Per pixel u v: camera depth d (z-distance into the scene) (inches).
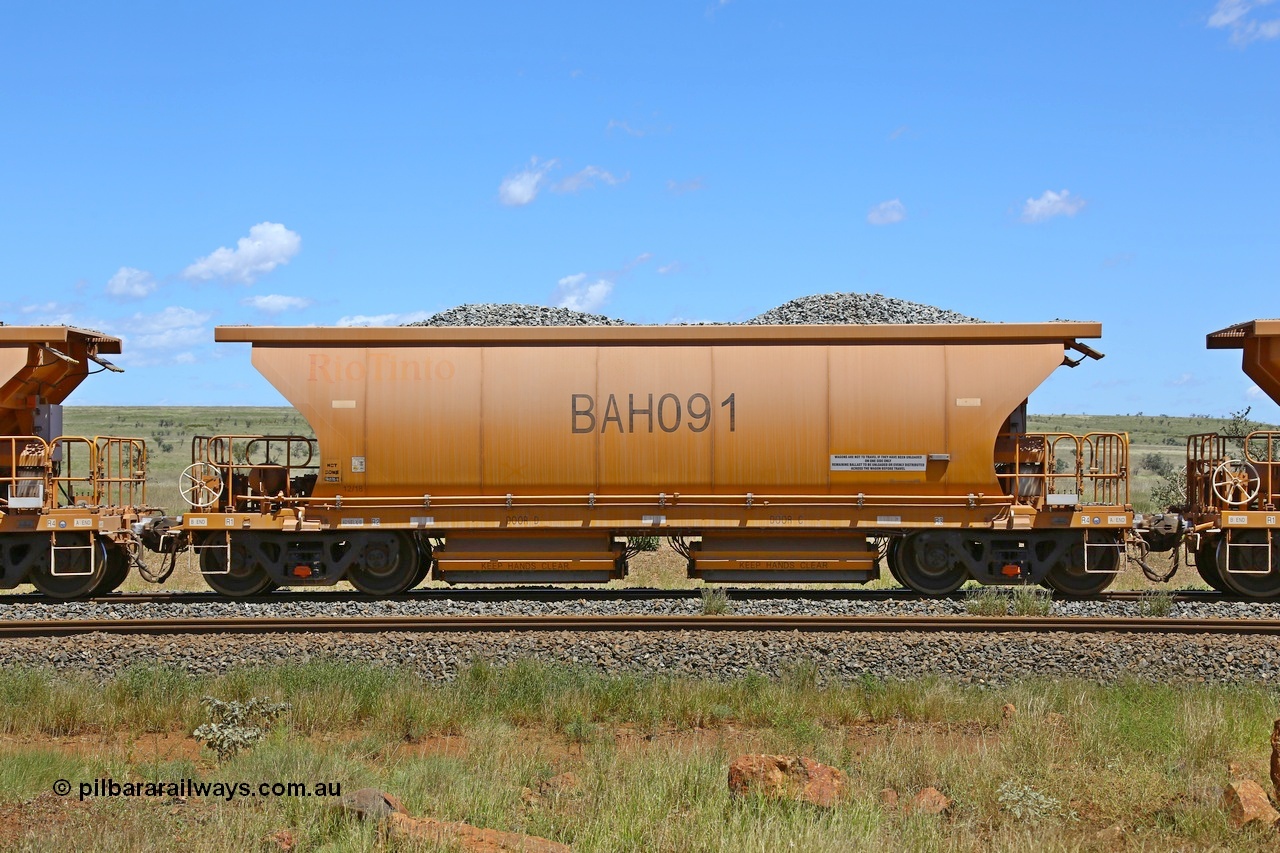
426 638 475.8
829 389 589.3
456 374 595.2
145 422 3853.3
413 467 592.7
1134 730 355.9
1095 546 592.7
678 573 860.0
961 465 586.2
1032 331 589.9
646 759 325.4
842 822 265.7
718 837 259.0
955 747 356.5
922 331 590.9
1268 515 583.5
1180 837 278.2
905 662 454.6
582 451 590.9
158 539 625.3
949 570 609.0
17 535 600.1
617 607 554.9
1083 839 273.0
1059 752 340.8
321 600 593.9
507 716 400.2
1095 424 4350.4
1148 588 733.3
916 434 587.8
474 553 605.0
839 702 405.7
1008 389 586.6
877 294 783.1
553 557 604.7
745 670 451.5
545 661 449.7
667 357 595.5
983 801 299.1
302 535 605.9
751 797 285.7
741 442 589.9
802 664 441.4
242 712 381.1
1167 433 3919.8
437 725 387.9
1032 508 589.3
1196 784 311.3
